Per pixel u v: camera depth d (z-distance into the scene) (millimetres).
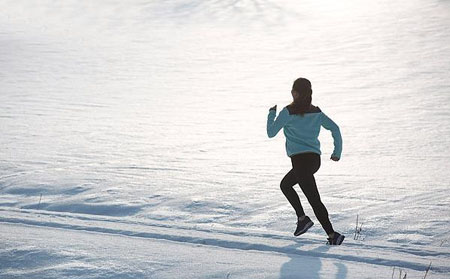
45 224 12117
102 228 11688
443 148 29047
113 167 24391
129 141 31391
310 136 11875
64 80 55844
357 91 48719
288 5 99875
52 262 9070
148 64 64438
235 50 71062
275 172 23578
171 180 21766
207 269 8719
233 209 17781
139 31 85312
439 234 14898
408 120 37312
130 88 52281
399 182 21391
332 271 8727
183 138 32562
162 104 45219
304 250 10203
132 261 9070
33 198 19625
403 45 68500
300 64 62094
